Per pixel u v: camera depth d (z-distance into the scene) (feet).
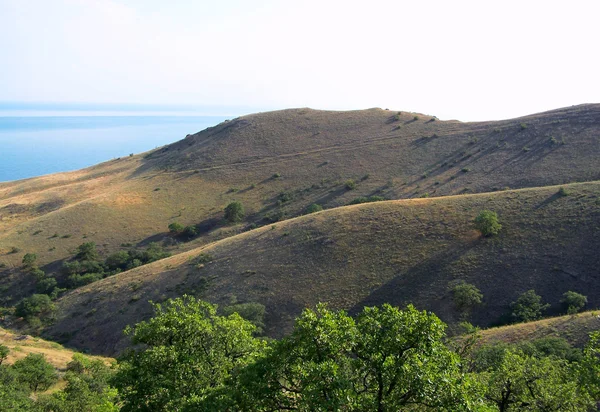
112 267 288.30
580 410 58.44
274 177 407.64
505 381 62.18
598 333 63.16
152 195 399.85
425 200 228.63
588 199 187.93
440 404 38.93
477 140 388.78
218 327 62.54
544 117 389.19
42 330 200.23
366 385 43.60
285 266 193.98
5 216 400.47
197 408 44.24
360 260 185.37
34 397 89.20
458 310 148.97
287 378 45.16
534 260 161.48
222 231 328.70
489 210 199.21
